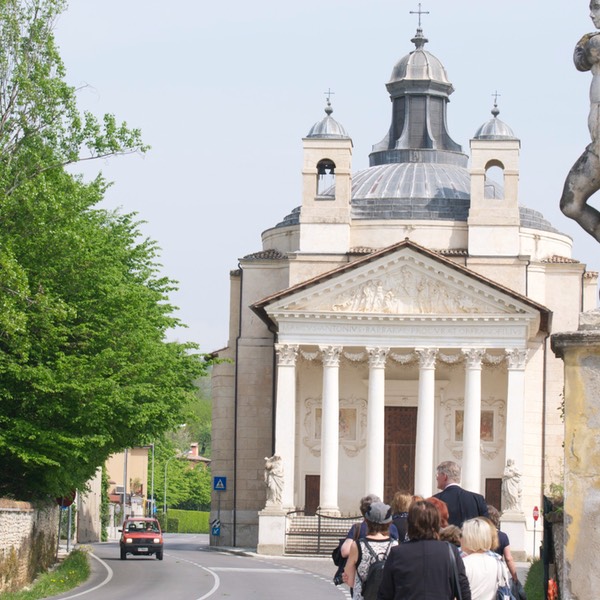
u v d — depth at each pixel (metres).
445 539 19.42
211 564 77.38
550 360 103.00
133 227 71.88
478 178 105.12
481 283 94.88
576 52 13.95
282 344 95.88
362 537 21.27
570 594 13.29
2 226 57.28
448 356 95.81
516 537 89.94
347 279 95.81
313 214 106.50
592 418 13.38
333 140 107.06
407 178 115.06
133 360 62.25
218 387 109.88
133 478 182.00
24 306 54.41
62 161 58.06
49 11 57.88
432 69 122.25
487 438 100.62
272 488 92.19
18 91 57.06
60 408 57.28
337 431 95.94
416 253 95.19
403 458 103.06
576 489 13.38
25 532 55.38
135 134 58.19
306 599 49.69
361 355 96.56
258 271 110.38
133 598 49.53
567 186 13.97
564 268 107.50
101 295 61.16
